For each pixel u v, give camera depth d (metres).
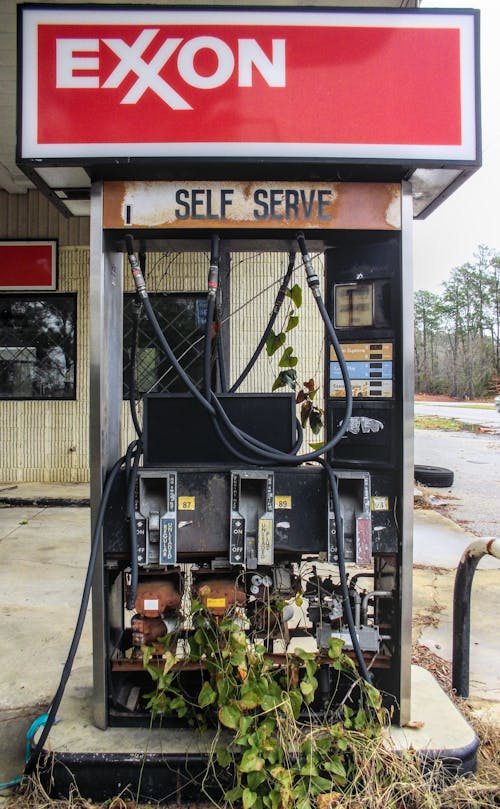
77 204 2.45
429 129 2.00
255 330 6.27
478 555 2.49
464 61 2.02
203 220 2.05
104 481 2.10
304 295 6.28
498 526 5.95
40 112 1.98
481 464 10.78
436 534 5.51
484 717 2.42
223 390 2.40
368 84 1.99
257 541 2.01
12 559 4.52
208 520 2.05
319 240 2.18
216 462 2.14
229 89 1.98
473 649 3.12
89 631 3.24
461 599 2.58
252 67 1.98
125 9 1.98
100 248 2.05
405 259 2.08
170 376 6.73
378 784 1.83
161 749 1.94
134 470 2.01
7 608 3.55
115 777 1.92
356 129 1.99
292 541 2.07
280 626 2.09
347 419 2.01
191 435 2.15
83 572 4.23
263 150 1.97
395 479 2.09
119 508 2.08
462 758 1.94
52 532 5.31
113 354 2.28
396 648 2.11
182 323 6.73
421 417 24.52
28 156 1.98
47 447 7.39
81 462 7.39
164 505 2.05
